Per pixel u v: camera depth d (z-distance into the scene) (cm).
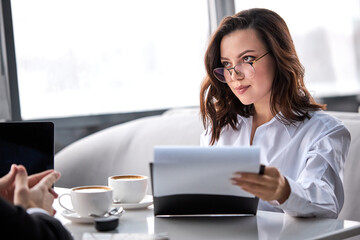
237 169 99
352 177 168
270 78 146
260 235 100
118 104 312
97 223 105
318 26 441
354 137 174
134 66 319
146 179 129
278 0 402
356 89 477
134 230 105
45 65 279
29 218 83
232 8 360
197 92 353
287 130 146
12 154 124
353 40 474
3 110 259
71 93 291
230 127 163
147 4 324
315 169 129
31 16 273
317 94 439
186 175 102
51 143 124
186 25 345
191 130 234
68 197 143
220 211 114
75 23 291
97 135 261
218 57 155
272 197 105
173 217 116
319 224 108
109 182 128
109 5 305
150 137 243
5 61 261
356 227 106
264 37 143
